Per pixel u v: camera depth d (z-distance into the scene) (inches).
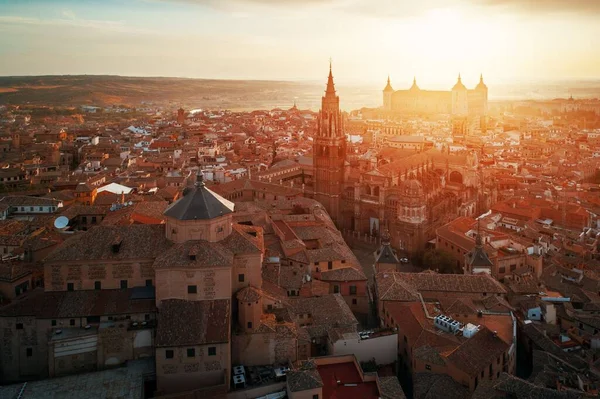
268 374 4480.8
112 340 4429.1
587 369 4520.2
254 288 4800.7
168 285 4512.8
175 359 4222.4
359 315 6259.8
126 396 3988.7
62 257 4667.8
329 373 4515.3
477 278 6003.9
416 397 4325.8
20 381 4544.8
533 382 4352.9
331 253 6530.5
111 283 4726.9
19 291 5088.6
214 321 4370.1
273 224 7106.3
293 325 4847.4
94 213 7214.6
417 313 5349.4
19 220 7554.1
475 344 4623.5
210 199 4894.2
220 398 4050.2
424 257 7736.2
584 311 5605.3
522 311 5664.4
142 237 4872.0
